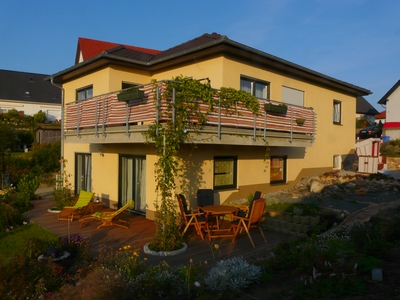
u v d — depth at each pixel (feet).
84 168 47.67
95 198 43.34
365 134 112.16
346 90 56.65
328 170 53.57
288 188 45.21
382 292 12.98
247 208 28.84
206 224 28.07
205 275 17.52
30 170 72.08
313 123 42.34
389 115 114.32
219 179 36.29
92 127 37.70
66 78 48.57
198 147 33.47
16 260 18.60
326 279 14.42
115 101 31.30
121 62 39.52
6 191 46.85
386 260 16.84
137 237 28.55
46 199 49.90
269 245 25.67
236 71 36.09
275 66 40.88
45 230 31.89
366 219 27.30
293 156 46.62
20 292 16.05
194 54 35.70
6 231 32.55
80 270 18.48
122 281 15.84
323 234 25.36
